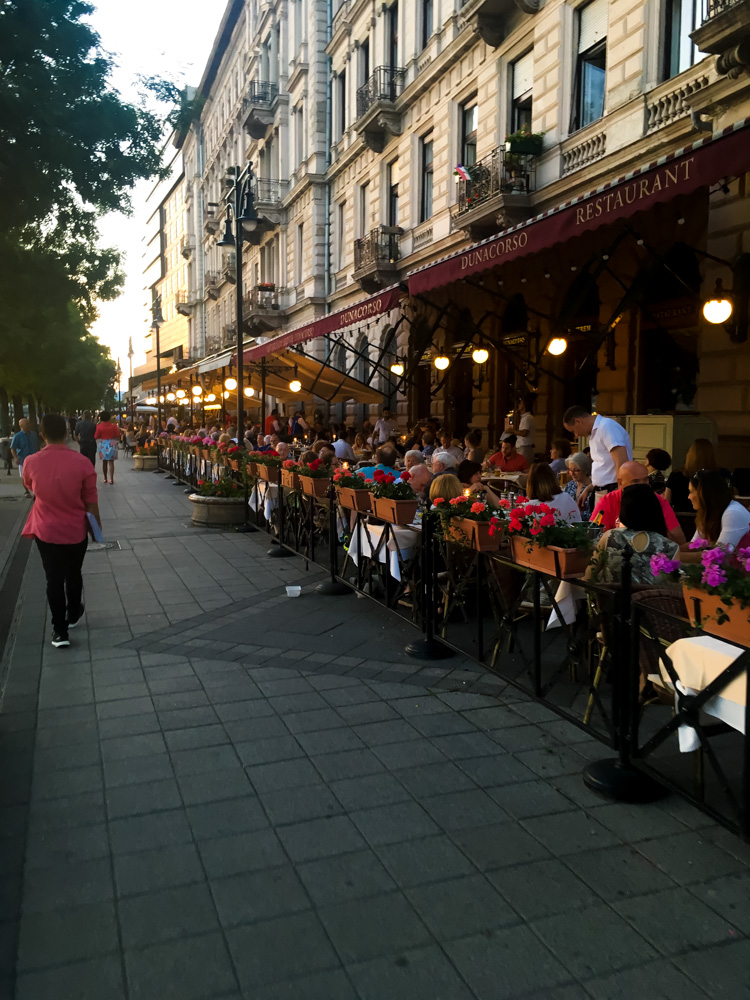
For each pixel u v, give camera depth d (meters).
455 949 2.54
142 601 7.34
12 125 9.33
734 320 9.70
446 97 18.94
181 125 10.80
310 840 3.21
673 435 9.25
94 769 3.87
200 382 28.70
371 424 20.28
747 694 2.74
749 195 9.41
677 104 11.34
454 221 17.08
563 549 4.21
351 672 5.27
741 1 8.19
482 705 4.68
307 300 29.41
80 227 12.40
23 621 6.65
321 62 28.08
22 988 2.36
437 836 3.24
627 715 3.59
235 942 2.58
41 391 31.16
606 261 10.09
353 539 7.00
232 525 12.12
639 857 3.09
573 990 2.36
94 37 9.74
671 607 3.76
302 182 29.53
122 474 24.66
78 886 2.89
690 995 2.35
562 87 14.30
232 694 4.89
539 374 14.98
